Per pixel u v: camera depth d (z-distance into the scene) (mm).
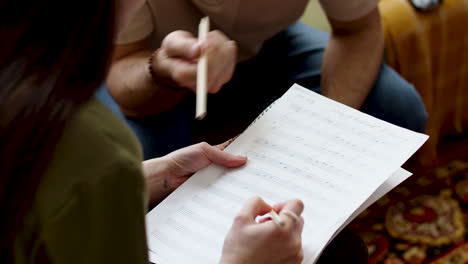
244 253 752
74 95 493
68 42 487
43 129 477
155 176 954
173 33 1026
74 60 492
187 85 996
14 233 499
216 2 1207
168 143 1224
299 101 1025
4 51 475
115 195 527
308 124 987
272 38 1431
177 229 871
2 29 470
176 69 991
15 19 469
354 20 1250
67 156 503
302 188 895
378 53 1296
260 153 955
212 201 901
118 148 526
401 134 949
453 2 1567
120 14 558
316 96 1031
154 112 1233
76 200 510
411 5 1556
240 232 763
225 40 966
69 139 503
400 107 1289
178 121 1255
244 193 904
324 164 922
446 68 1686
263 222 779
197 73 925
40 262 526
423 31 1563
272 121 1001
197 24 1265
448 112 1813
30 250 518
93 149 512
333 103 1016
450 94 1761
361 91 1279
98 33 509
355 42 1286
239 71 1371
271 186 905
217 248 842
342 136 960
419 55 1586
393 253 1599
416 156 1771
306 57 1393
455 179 1773
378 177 891
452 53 1655
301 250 789
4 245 506
